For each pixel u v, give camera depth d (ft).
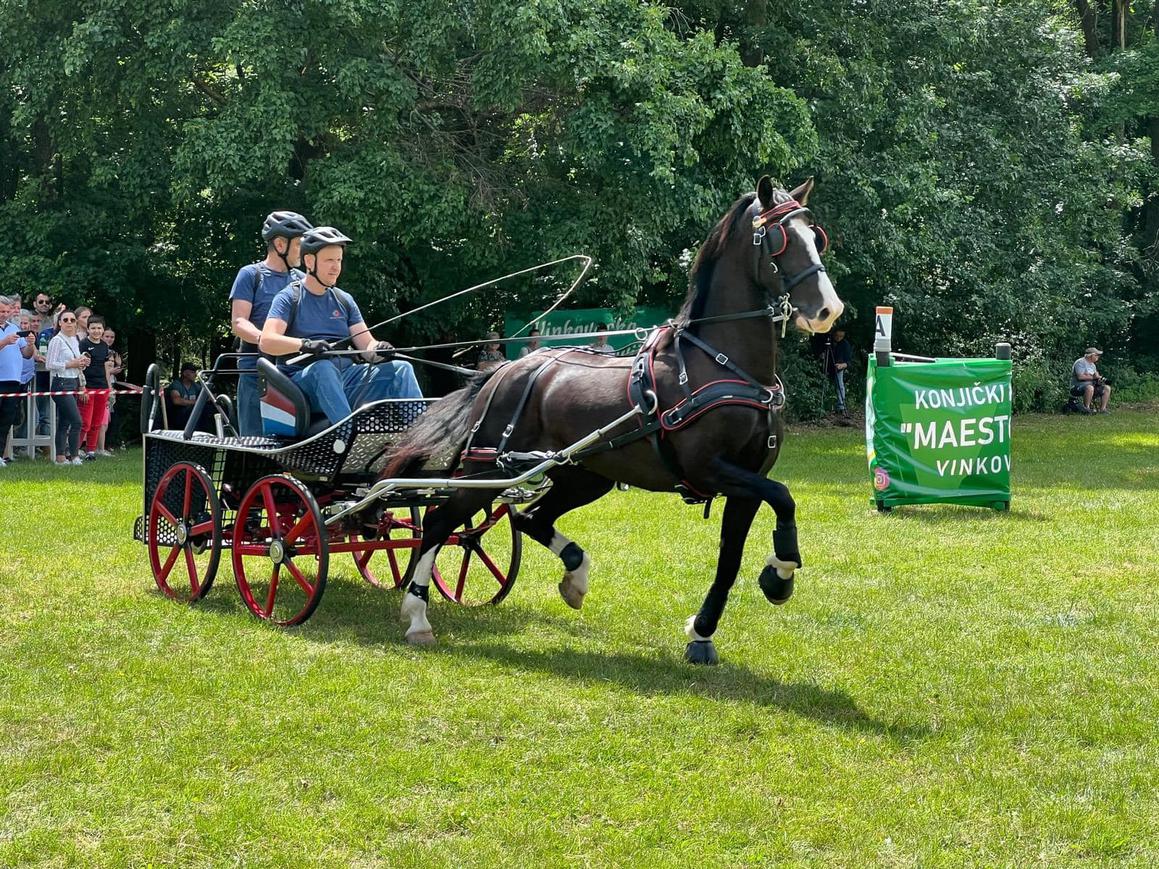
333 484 23.93
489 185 56.65
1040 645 21.85
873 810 14.46
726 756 16.20
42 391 49.34
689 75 55.01
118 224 60.54
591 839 13.74
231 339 70.38
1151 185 103.24
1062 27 91.71
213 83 58.03
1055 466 51.70
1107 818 14.29
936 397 37.52
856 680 19.61
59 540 30.73
